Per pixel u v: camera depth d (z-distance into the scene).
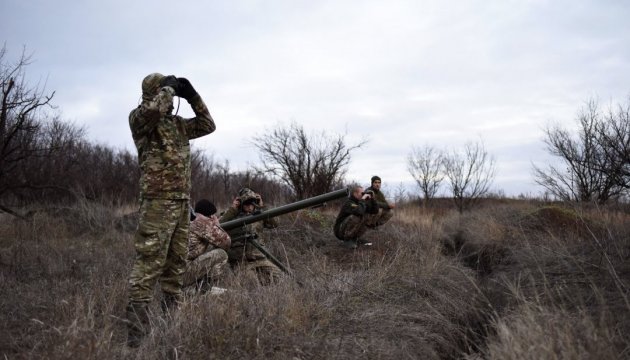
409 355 3.66
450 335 4.21
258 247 5.81
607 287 4.65
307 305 4.38
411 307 4.84
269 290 4.54
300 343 3.72
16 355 3.39
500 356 3.08
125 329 3.93
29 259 6.12
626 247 5.64
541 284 5.06
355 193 7.85
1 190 8.23
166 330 3.62
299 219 9.08
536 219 8.28
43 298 4.59
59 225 8.78
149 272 3.84
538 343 3.01
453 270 6.11
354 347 3.78
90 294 4.34
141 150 3.97
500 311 4.42
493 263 7.25
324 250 7.86
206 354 3.42
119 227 9.17
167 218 3.90
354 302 4.84
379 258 7.20
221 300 4.04
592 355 2.88
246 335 3.62
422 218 10.62
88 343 3.18
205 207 4.96
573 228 7.39
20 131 7.78
